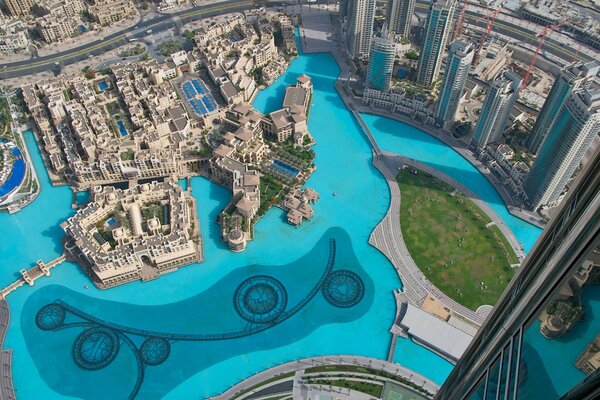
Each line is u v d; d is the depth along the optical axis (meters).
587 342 87.62
